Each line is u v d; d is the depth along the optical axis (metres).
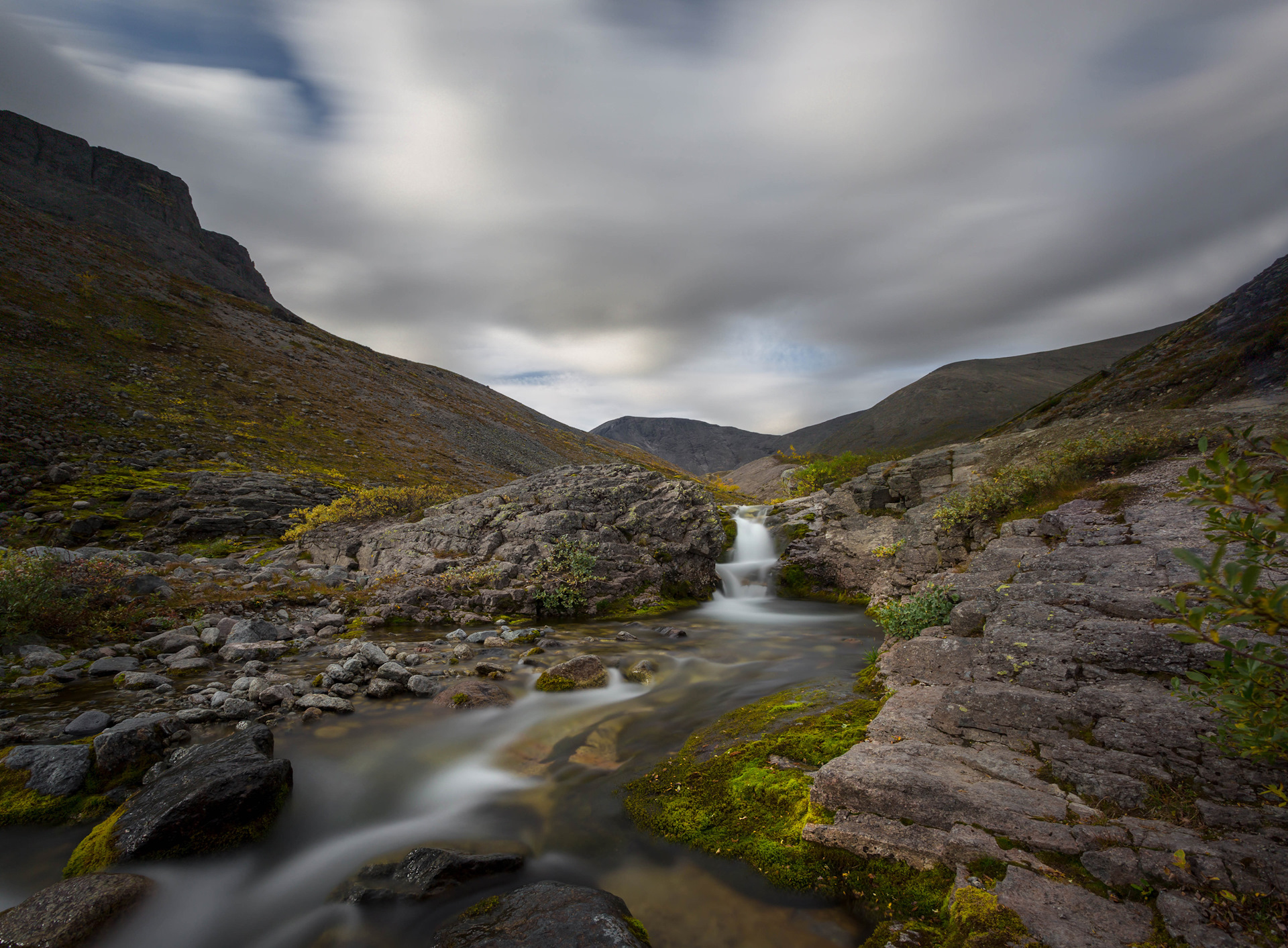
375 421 67.12
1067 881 3.41
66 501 23.66
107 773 5.81
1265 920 2.91
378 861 4.82
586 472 21.25
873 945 3.47
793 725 6.48
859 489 19.28
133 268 78.25
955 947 3.17
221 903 4.54
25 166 125.75
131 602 11.47
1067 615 6.23
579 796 5.80
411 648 11.10
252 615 12.38
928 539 14.46
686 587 17.73
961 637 7.26
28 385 38.59
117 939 3.98
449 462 62.47
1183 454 11.85
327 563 18.44
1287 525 1.98
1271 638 4.77
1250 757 3.85
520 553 16.09
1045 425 23.91
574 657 10.55
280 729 7.34
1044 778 4.33
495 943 3.58
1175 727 4.26
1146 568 7.15
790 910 3.99
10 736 6.48
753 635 12.95
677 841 4.82
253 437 46.44
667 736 7.11
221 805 5.03
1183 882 3.22
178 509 23.75
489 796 5.93
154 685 8.35
